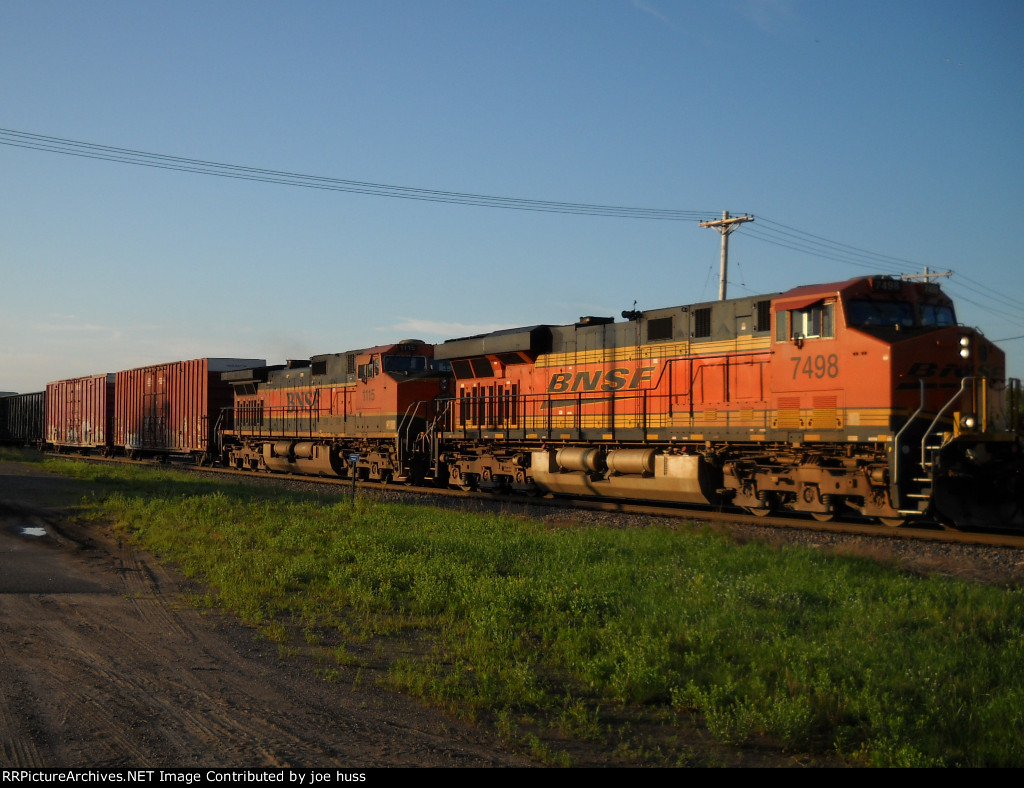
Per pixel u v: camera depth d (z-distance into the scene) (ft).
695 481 65.26
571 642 29.96
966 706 23.41
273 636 31.96
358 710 24.40
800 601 34.81
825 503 57.67
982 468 52.37
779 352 58.90
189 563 46.65
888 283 55.31
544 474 77.46
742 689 24.91
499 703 24.88
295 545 50.31
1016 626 30.40
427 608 36.11
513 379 83.35
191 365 135.13
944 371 53.88
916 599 34.01
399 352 98.43
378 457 98.63
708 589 36.27
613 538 49.96
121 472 108.88
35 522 63.16
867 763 20.62
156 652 29.76
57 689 25.52
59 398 183.21
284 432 117.39
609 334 73.20
